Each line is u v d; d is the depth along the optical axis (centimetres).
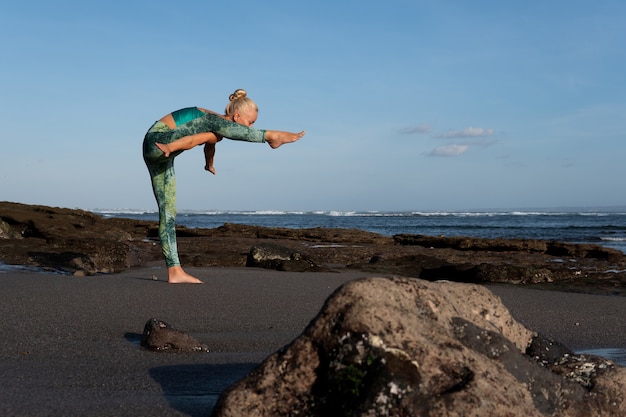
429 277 1475
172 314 755
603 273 1491
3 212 2234
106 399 413
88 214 2803
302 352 347
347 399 324
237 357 555
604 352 652
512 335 414
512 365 357
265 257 1512
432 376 324
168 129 827
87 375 477
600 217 9950
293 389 343
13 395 412
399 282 373
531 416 331
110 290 897
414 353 328
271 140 814
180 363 524
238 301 863
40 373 478
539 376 361
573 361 402
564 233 4616
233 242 2250
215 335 656
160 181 951
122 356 545
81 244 1512
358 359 329
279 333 674
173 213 980
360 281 361
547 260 1941
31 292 854
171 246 992
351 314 341
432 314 365
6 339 592
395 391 316
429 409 312
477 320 399
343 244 2511
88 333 634
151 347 571
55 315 712
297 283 1095
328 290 1018
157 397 423
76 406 394
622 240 3644
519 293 1120
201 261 1565
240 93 836
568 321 838
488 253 2131
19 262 1352
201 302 841
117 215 11988
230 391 352
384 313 341
